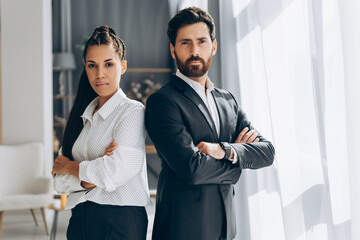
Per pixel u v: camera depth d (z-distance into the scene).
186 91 1.85
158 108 1.80
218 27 2.85
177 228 1.77
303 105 2.03
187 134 1.77
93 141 1.87
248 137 1.93
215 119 1.92
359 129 1.72
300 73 2.04
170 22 1.88
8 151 4.85
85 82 1.99
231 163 1.82
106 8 6.63
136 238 1.84
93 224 1.81
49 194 4.47
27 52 5.27
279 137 2.14
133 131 1.83
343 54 1.75
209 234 1.78
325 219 1.94
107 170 1.76
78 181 1.83
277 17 2.16
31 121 5.27
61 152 2.02
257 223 2.57
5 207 4.31
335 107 1.85
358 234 1.71
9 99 5.26
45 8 5.45
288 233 2.08
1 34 5.24
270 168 2.39
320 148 1.92
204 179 1.75
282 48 2.14
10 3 5.23
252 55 2.54
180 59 1.85
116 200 1.81
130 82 6.70
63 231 4.56
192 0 3.03
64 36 6.56
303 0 2.00
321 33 1.88
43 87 5.29
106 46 1.86
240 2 2.58
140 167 1.83
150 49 6.73
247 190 2.62
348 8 1.73
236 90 2.69
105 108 1.88
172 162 1.75
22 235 4.43
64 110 6.56
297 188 2.07
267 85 2.21
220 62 2.84
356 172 1.72
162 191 1.85
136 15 6.69
